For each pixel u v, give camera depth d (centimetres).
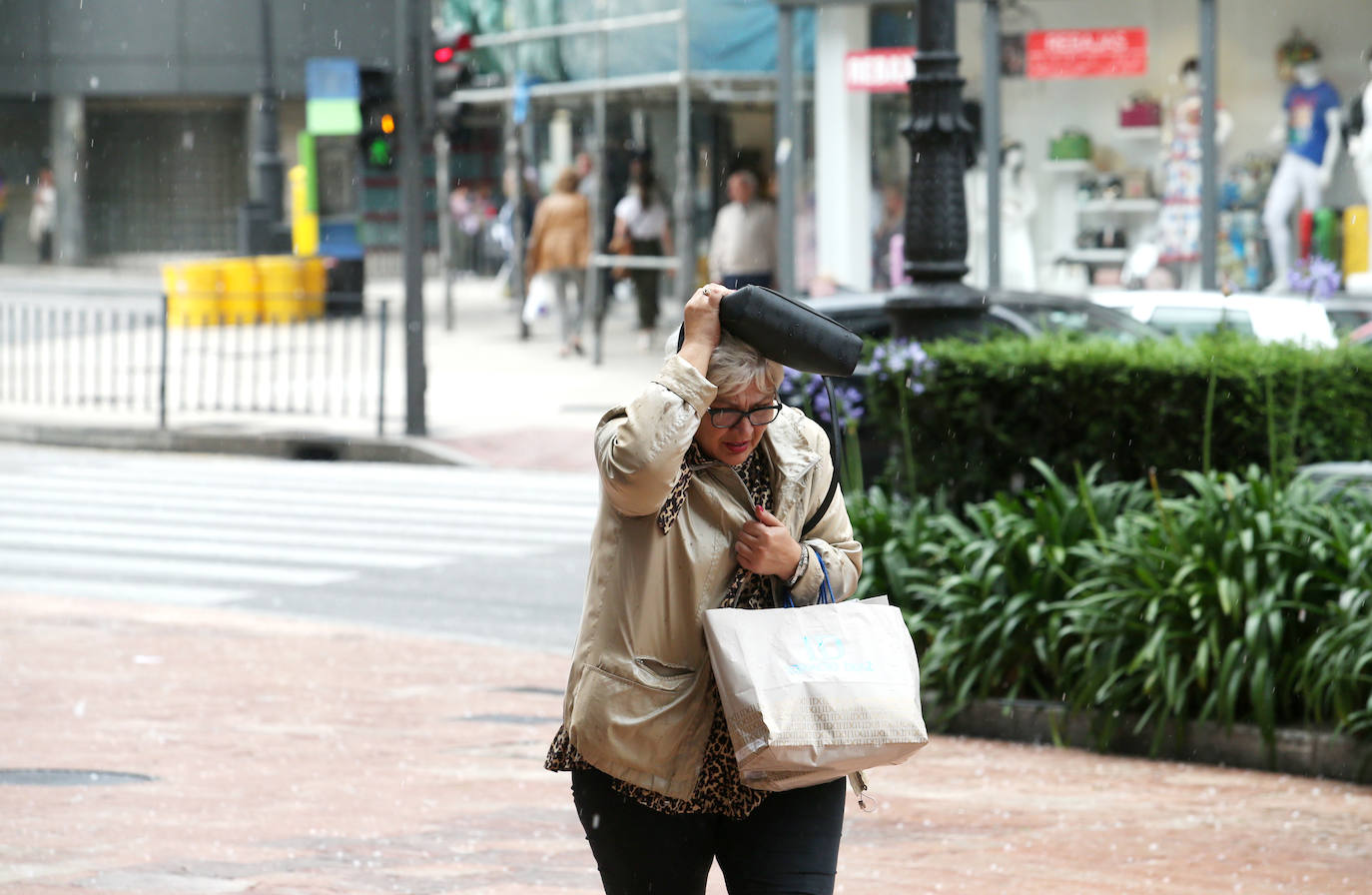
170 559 3375
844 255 5828
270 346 7325
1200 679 1864
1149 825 1616
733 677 903
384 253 12138
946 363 2414
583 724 928
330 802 1692
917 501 2375
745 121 6706
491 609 2903
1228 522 1959
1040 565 2031
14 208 12838
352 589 3075
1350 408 2303
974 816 1655
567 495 4234
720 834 960
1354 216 5166
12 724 2041
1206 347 2348
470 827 1602
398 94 4991
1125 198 5375
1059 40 5403
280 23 12469
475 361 6675
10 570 3256
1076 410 2356
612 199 7281
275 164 9050
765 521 940
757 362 932
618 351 6956
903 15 5688
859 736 898
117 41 12494
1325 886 1412
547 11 6956
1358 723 1784
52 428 5375
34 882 1406
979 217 5550
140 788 1745
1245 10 5231
